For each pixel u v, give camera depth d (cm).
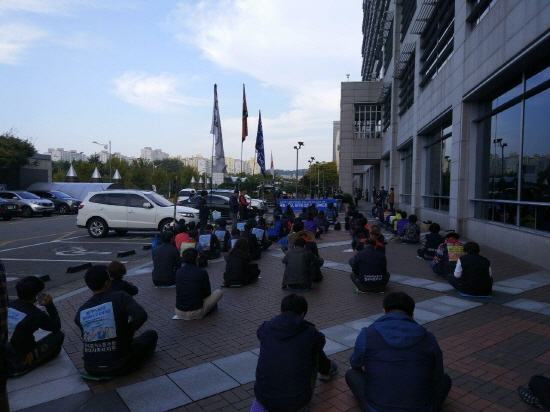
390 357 299
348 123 4081
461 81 1405
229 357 497
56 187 3631
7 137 3872
